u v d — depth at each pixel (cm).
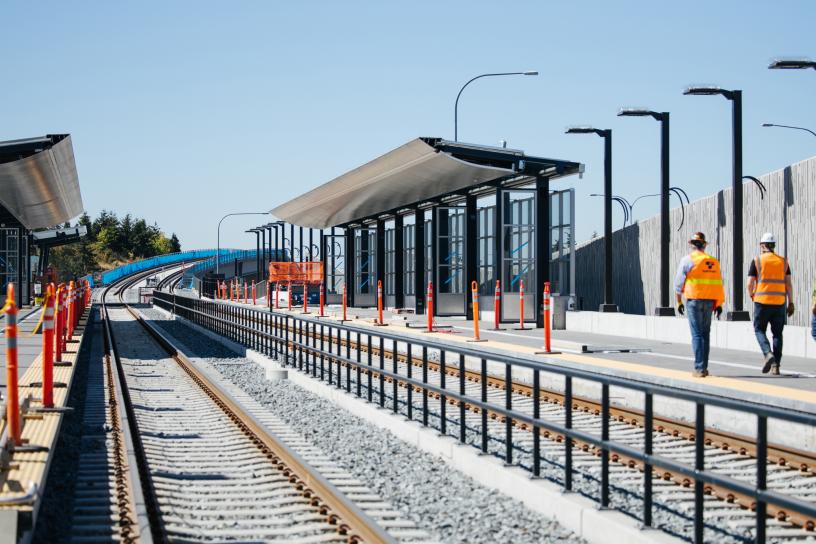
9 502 773
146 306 9075
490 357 1087
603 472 834
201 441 1391
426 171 3391
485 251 3969
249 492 1046
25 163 3312
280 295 7069
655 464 749
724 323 2331
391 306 5219
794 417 602
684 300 1547
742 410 650
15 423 1034
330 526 870
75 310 3688
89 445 1323
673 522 853
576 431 878
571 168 3147
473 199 3816
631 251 3462
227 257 14238
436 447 1202
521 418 995
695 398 700
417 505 958
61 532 858
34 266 6938
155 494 981
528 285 3444
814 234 2298
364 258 5672
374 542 797
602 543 798
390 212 4819
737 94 2403
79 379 2286
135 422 1484
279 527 897
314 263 6244
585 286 4025
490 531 851
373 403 1569
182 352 3022
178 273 15338
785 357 2031
